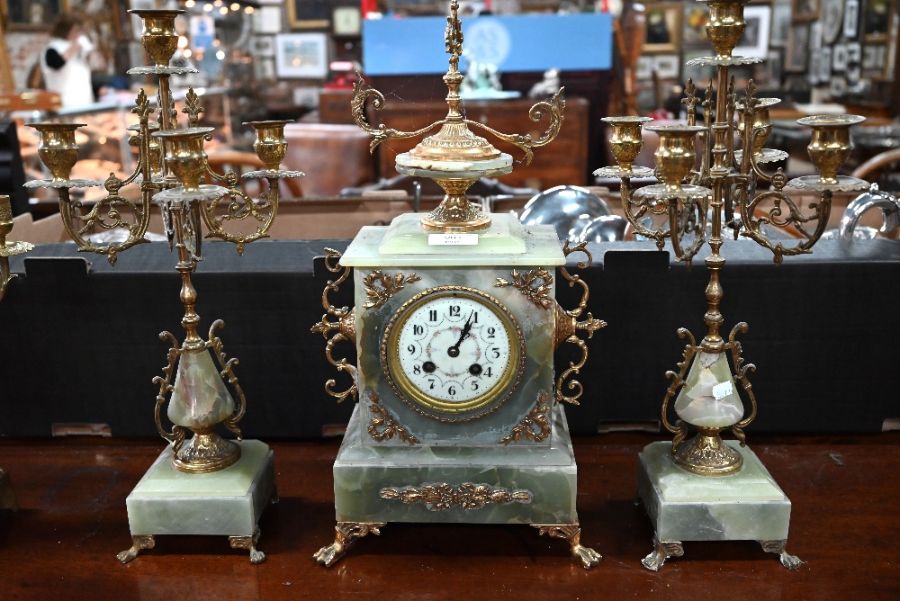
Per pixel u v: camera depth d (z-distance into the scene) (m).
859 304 1.64
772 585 1.35
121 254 1.75
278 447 1.79
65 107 3.78
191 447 1.49
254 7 5.46
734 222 1.40
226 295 1.66
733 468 1.42
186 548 1.47
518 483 1.39
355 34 5.65
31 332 1.70
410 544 1.48
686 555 1.43
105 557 1.45
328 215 2.31
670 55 5.34
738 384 1.71
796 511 1.54
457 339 1.36
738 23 1.25
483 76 4.46
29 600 1.34
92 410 1.77
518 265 1.32
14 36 5.02
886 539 1.46
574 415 1.76
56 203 2.84
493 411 1.39
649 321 1.67
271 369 1.72
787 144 4.23
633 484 1.64
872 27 4.64
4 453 1.78
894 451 1.73
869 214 2.22
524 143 1.38
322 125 3.88
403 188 2.70
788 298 1.64
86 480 1.68
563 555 1.44
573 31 4.64
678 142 1.21
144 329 1.69
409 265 1.33
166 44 1.31
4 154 2.66
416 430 1.41
